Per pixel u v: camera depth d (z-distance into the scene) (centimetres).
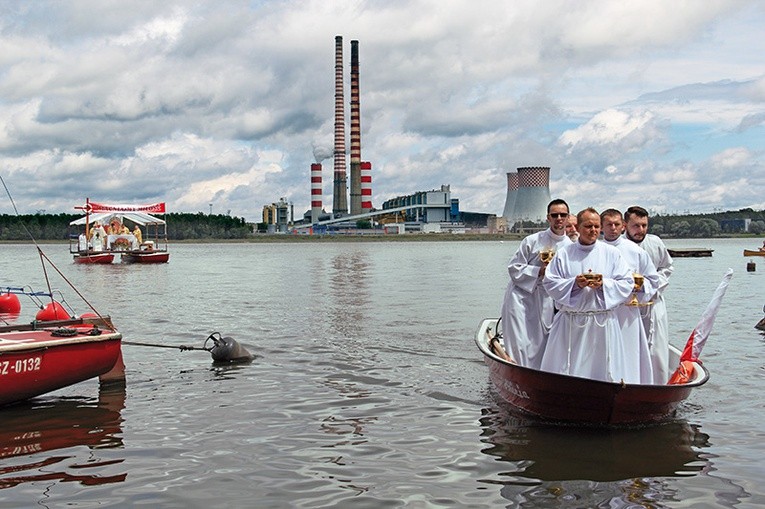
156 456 794
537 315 988
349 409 983
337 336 1617
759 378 1141
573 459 771
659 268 975
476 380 1154
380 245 16638
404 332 1678
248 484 707
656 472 731
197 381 1163
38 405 1021
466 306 2292
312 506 652
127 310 2230
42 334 1091
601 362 859
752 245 14112
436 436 858
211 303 2444
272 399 1041
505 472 735
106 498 675
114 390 1106
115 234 6131
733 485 696
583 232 850
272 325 1816
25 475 738
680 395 878
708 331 976
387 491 687
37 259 7488
